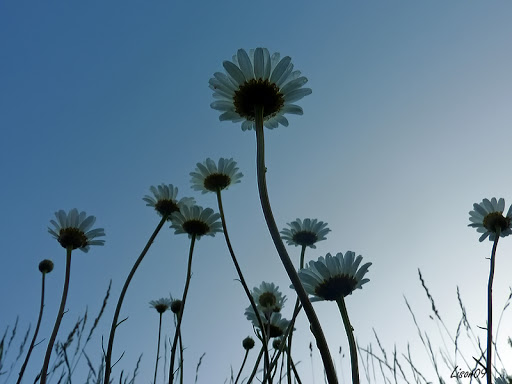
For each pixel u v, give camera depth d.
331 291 0.20
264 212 0.14
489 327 0.21
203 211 0.34
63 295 0.25
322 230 0.37
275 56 0.21
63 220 0.30
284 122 0.22
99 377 0.24
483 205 0.31
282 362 0.26
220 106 0.20
